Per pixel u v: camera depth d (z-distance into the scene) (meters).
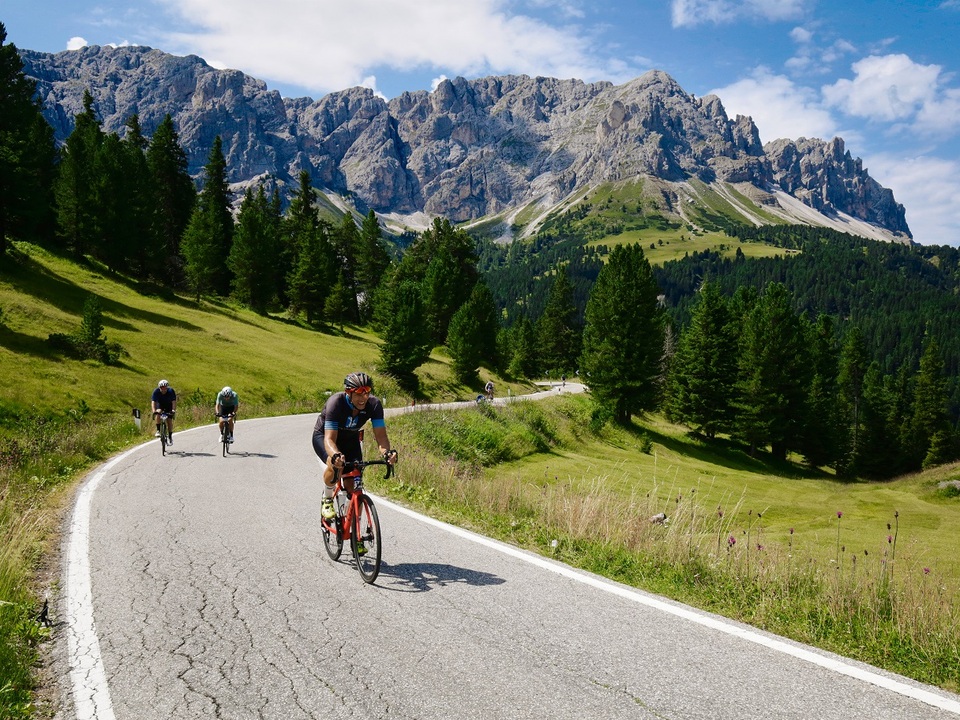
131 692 3.53
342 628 4.41
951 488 26.80
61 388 32.88
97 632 4.41
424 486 10.85
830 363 68.75
